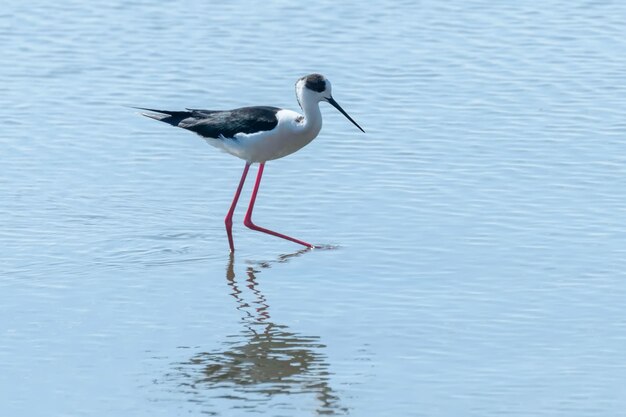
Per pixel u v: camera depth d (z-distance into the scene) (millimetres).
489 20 23016
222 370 11125
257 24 22719
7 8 23547
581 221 14664
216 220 15188
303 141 14453
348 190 15852
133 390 10727
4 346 11633
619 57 20984
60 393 10664
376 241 14281
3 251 14031
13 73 20312
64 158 17031
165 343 11719
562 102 18938
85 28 22500
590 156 16781
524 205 15188
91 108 18875
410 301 12648
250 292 12961
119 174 16562
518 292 12805
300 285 13141
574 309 12367
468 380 10859
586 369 11047
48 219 15008
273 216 15156
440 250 13945
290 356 11391
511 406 10344
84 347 11633
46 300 12727
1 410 10328
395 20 23016
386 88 19656
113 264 13750
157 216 15234
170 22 22844
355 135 17781
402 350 11508
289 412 10266
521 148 17125
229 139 14406
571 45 21609
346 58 20969
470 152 17031
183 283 13234
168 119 14898
